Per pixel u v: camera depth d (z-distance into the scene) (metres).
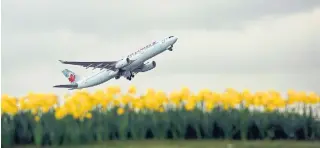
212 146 45.19
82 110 46.31
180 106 51.25
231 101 50.44
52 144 47.03
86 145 46.41
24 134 48.09
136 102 50.75
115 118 50.09
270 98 50.19
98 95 49.59
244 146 45.28
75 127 47.66
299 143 47.78
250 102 50.91
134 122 50.00
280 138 51.44
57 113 45.66
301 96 50.72
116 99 50.72
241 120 50.41
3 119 47.50
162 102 50.12
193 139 50.03
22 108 47.12
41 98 46.78
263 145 46.22
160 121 50.03
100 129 48.94
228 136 50.53
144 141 48.50
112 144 46.81
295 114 51.72
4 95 46.16
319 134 51.12
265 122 50.69
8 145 46.75
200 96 50.84
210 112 51.25
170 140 49.28
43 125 47.97
